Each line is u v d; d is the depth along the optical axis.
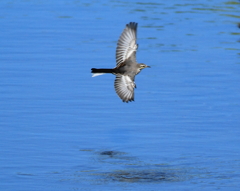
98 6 35.22
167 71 22.58
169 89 20.44
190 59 24.30
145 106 18.61
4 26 29.38
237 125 16.95
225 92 20.11
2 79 20.95
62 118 17.33
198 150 15.24
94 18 31.64
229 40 27.72
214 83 21.12
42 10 33.62
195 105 18.72
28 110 17.89
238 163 14.52
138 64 10.55
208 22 31.53
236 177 13.76
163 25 30.48
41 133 16.11
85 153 14.91
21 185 13.05
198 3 37.34
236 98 19.45
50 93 19.62
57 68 22.56
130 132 16.38
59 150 15.02
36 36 27.58
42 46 25.77
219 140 15.91
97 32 28.62
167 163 14.49
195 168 14.22
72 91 19.94
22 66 22.62
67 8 34.34
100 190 12.91
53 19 31.27
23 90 19.81
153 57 24.47
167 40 27.45
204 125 16.95
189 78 21.70
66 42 26.61
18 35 27.67
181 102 19.02
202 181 13.49
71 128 16.56
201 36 28.38
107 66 22.97
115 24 30.31
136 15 32.81
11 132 16.11
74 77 21.55
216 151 15.22
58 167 14.06
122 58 10.61
